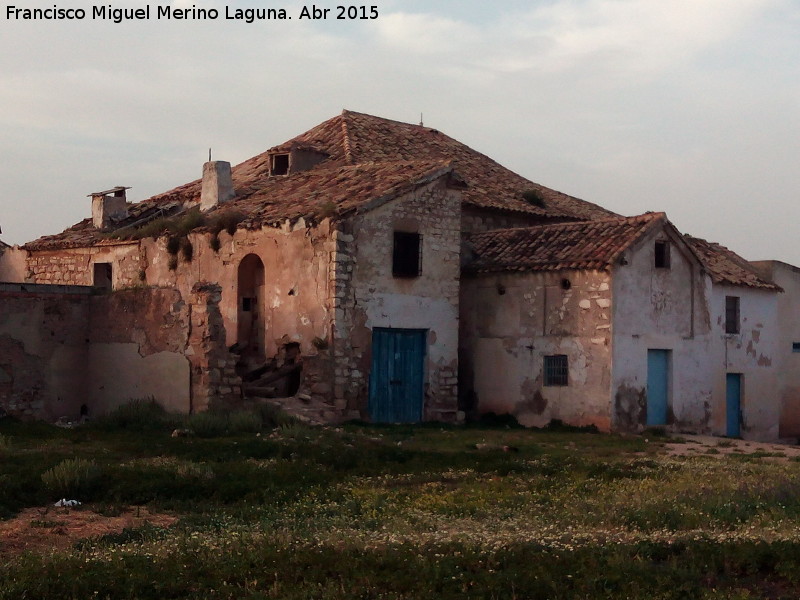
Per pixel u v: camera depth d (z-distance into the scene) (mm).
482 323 29875
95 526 13711
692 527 13023
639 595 9914
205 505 15180
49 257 34625
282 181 32375
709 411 29984
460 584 10289
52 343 26422
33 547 12398
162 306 25203
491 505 14945
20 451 18969
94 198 35531
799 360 36562
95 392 26797
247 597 9961
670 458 21281
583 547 11430
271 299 27656
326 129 36531
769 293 34188
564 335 27922
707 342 29953
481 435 25141
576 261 27609
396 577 10438
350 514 14305
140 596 10148
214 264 29188
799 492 15133
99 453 18969
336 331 26047
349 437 22281
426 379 28156
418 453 20047
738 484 16156
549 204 35656
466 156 37656
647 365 28062
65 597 10008
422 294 28047
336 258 26109
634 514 13539
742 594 9812
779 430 35750
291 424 23547
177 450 19516
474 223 32688
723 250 36406
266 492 15836
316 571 10750
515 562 10914
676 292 29016
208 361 24062
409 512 14258
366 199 26891
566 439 24797
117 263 32219
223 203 31656
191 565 10945
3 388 25406
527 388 28672
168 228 30688
